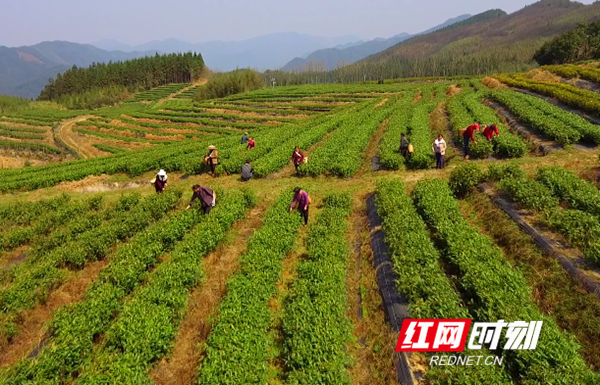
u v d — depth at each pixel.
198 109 99.06
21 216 22.17
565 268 11.38
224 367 8.95
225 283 13.20
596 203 13.92
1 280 14.66
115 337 10.46
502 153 24.02
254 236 15.83
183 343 11.05
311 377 8.64
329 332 9.84
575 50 114.38
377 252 14.32
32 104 171.38
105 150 71.44
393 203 17.00
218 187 23.28
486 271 11.19
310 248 14.89
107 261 16.20
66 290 14.03
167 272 13.15
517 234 13.65
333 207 18.91
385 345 10.08
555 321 10.07
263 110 84.38
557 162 20.69
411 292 11.09
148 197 22.67
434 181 19.25
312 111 79.19
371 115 49.25
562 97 37.75
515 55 196.62
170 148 44.53
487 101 43.62
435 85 84.25
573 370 7.86
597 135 22.70
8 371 9.30
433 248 13.09
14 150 81.06
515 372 8.64
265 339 10.26
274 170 27.81
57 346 9.92
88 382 8.86
